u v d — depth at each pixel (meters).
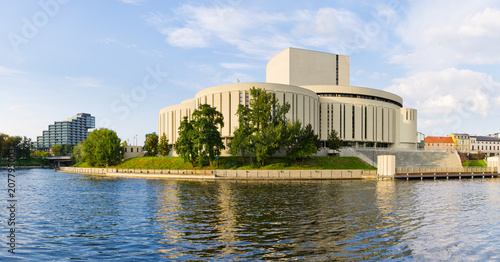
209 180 72.69
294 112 111.31
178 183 65.88
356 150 99.19
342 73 156.25
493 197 42.69
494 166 84.56
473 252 20.03
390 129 143.00
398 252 19.91
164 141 117.81
